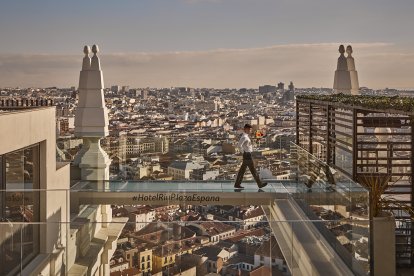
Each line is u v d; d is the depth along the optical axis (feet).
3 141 32.81
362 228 30.30
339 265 30.63
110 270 29.14
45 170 40.11
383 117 35.94
